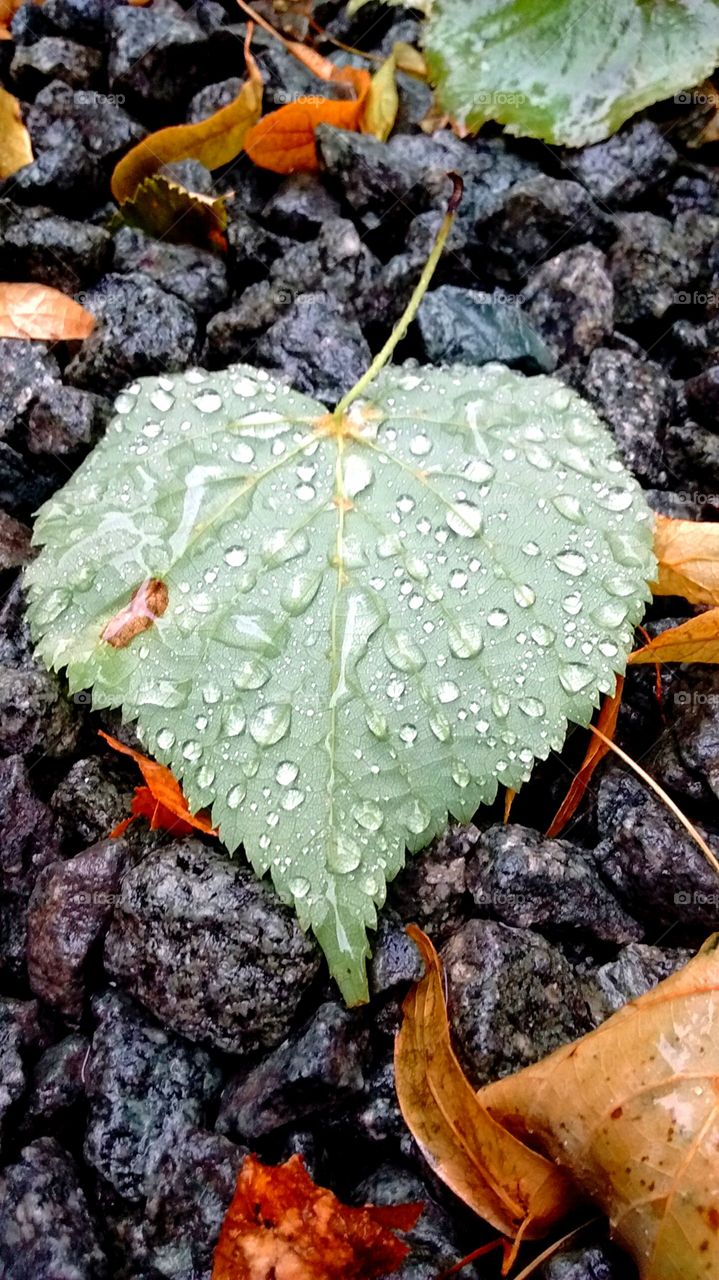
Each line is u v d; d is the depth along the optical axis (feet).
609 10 0.72
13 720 0.54
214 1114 0.50
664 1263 0.43
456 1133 0.45
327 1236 0.44
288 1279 0.44
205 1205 0.47
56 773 0.56
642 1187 0.43
